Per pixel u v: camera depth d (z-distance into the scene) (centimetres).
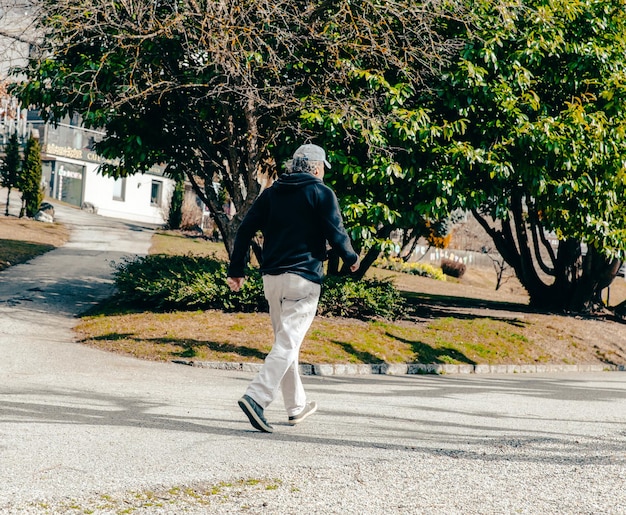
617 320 2230
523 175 1608
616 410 854
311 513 358
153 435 519
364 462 468
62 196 4444
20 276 1983
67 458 436
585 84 1723
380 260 3688
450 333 1608
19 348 1090
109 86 1444
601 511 389
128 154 1558
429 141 1537
